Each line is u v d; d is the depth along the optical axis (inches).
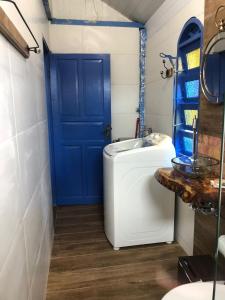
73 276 75.1
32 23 64.9
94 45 122.3
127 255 85.0
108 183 87.7
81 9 119.4
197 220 75.5
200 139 72.1
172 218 90.0
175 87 88.8
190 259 63.6
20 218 41.7
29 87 55.2
